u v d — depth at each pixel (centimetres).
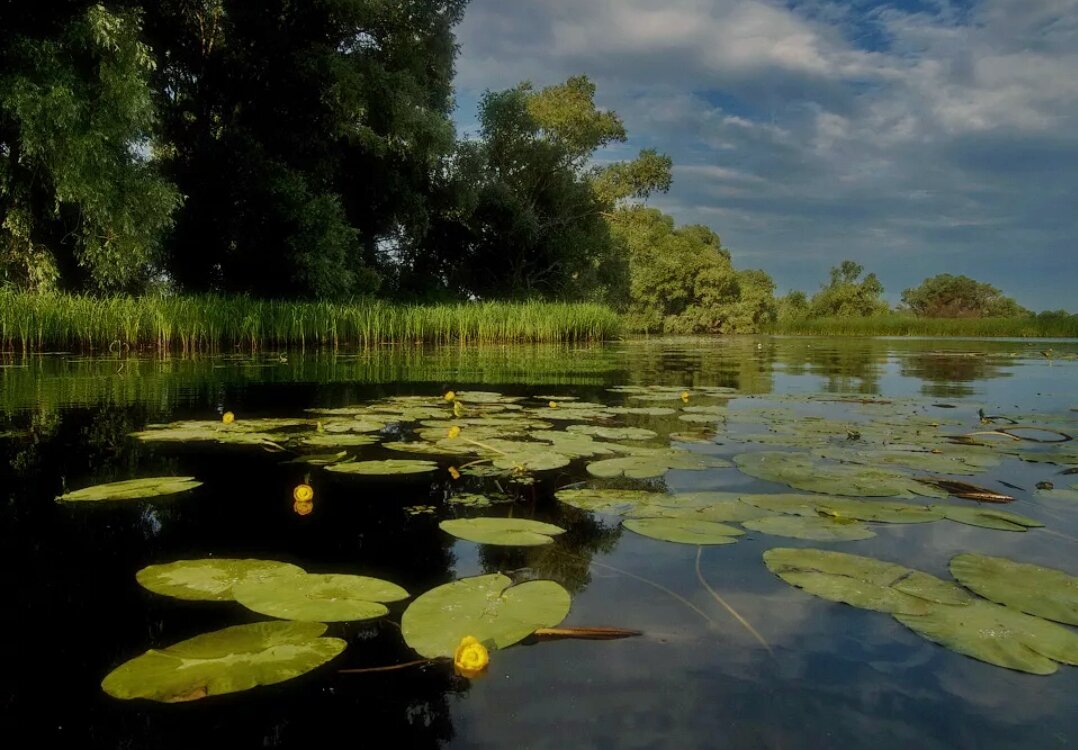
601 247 2211
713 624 124
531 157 2066
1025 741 89
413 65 1470
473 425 343
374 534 174
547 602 128
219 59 1227
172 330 853
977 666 109
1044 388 583
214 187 1184
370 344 1149
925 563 156
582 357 999
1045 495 218
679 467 250
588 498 208
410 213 1510
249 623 119
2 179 793
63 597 131
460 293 1964
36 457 251
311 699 99
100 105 840
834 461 265
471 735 89
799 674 106
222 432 303
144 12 995
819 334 3506
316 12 1245
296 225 1200
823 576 143
